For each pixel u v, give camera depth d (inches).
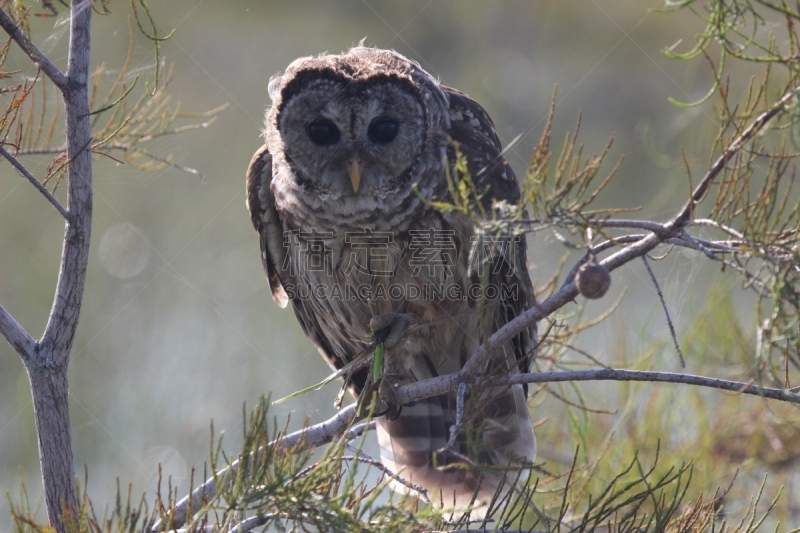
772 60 230.5
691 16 1006.4
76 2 273.0
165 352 710.5
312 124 375.9
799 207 230.7
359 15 1149.7
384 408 347.9
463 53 1160.8
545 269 697.0
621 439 419.5
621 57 1045.2
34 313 729.6
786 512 401.7
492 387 271.0
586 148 984.3
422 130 377.1
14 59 418.6
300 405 660.7
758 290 236.8
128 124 366.0
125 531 242.5
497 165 373.7
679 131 803.4
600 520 260.5
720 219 233.5
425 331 391.2
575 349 309.3
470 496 386.3
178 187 855.7
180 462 616.7
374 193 374.6
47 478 272.2
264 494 234.2
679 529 279.3
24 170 267.9
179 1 1025.5
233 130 959.6
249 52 1058.1
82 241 273.0
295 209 389.4
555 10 1137.4
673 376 249.0
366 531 235.6
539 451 417.7
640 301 632.4
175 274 795.4
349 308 401.1
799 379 402.3
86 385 673.6
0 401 640.4
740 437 420.8
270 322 739.4
